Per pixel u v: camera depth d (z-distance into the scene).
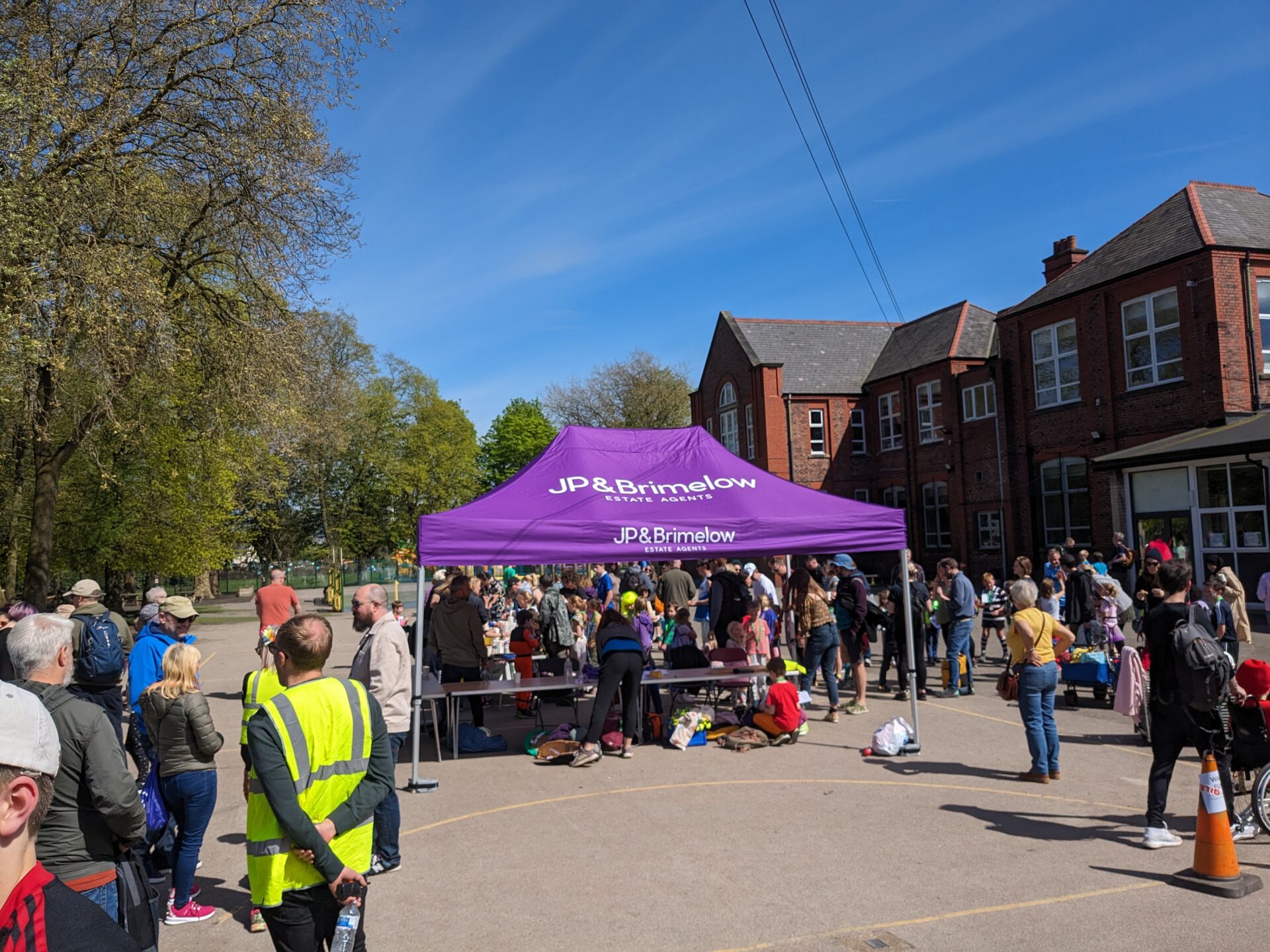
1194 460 19.81
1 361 13.73
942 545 33.12
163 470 23.44
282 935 3.29
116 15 14.87
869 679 14.20
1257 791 6.25
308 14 15.69
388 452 57.41
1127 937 4.79
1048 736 7.93
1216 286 20.78
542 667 10.86
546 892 5.66
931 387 33.53
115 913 3.56
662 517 9.59
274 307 17.42
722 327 41.38
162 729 5.30
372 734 3.50
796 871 5.91
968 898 5.38
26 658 3.85
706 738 9.94
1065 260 29.19
